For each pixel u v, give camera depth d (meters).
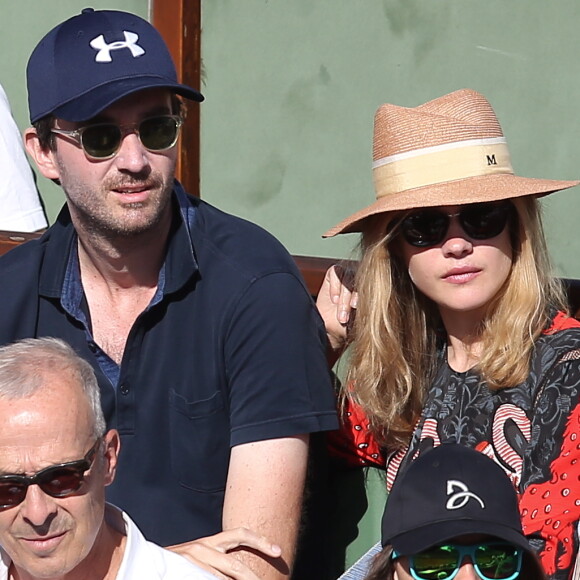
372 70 18.78
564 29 19.91
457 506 9.73
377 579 10.38
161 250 12.07
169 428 11.95
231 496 11.47
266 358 11.59
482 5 19.42
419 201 12.09
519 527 9.83
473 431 11.98
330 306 13.59
